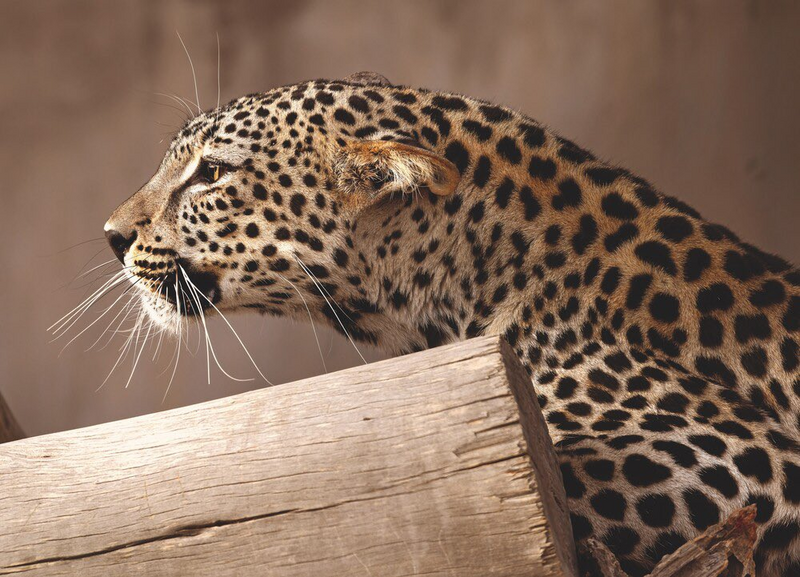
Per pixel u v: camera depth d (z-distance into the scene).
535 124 8.12
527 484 4.59
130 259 8.26
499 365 4.75
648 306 7.24
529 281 7.54
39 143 21.77
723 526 5.26
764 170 20.17
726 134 20.34
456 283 7.75
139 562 5.04
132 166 21.70
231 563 4.90
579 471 6.31
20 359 21.25
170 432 5.22
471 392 4.73
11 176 21.69
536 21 21.03
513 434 4.63
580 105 20.83
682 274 7.32
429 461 4.69
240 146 7.98
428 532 4.68
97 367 21.03
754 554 6.33
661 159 20.53
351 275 7.96
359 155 7.60
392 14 21.48
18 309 21.38
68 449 5.41
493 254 7.67
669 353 7.14
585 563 5.38
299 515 4.83
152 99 21.81
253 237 7.97
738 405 6.77
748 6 20.34
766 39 20.28
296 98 8.11
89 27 21.97
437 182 7.30
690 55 20.53
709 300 7.21
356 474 4.77
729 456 6.39
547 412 7.01
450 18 21.31
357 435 4.82
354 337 8.43
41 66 21.89
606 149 20.72
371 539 4.74
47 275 21.44
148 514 5.05
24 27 21.95
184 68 21.81
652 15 20.67
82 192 21.66
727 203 20.28
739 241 7.87
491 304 7.62
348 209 7.82
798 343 7.09
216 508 4.94
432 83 21.33
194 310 8.30
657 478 6.26
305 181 7.87
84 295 21.34
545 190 7.76
